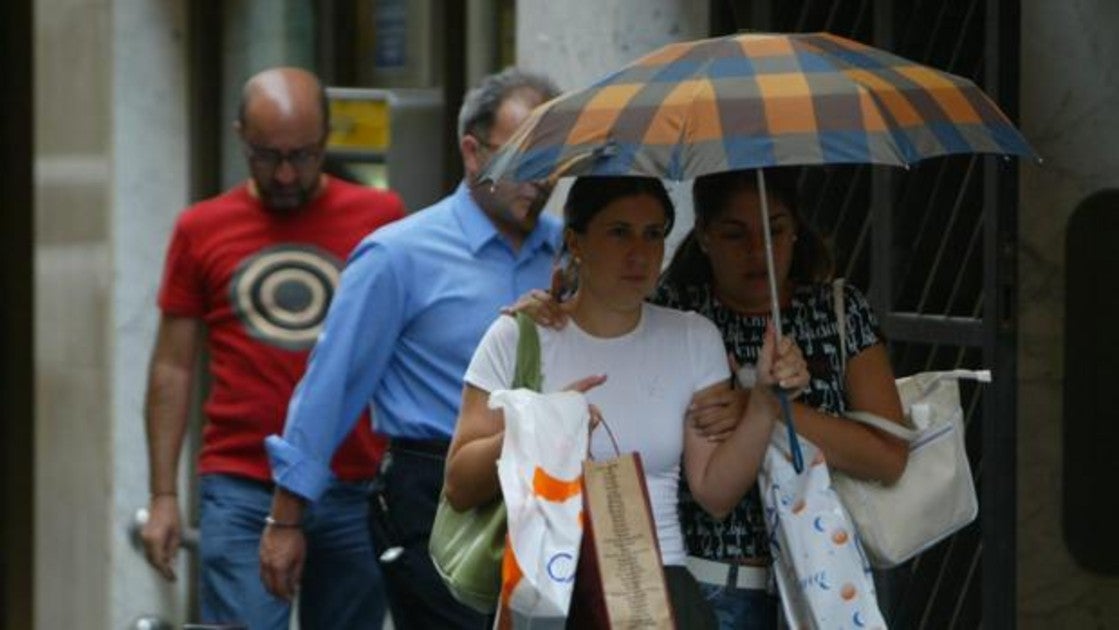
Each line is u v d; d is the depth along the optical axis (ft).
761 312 41.60
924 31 51.37
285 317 56.80
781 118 36.65
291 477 51.44
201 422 77.56
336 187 57.72
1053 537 51.49
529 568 38.04
